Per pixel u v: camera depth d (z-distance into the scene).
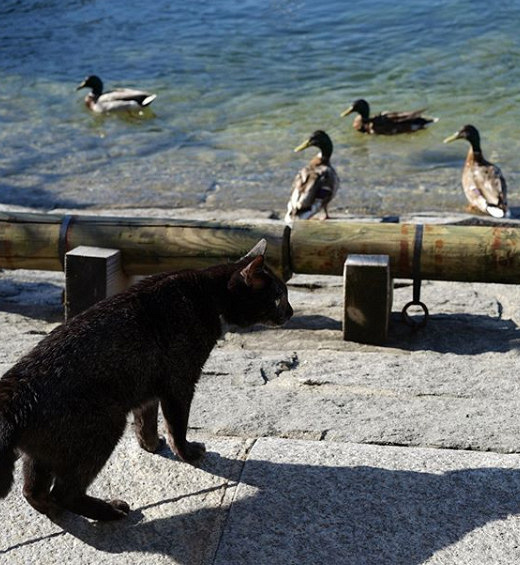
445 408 2.28
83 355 1.83
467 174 4.68
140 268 2.90
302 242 2.84
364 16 8.39
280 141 5.68
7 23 8.47
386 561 1.77
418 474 1.99
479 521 1.85
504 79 6.74
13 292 3.27
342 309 3.07
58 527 1.87
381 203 4.74
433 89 6.61
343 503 1.91
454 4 8.62
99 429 1.84
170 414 2.00
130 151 5.48
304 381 2.45
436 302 3.10
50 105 6.38
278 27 8.16
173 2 9.09
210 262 2.86
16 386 1.77
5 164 5.23
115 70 7.14
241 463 2.04
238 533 1.84
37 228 2.92
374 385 2.42
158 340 1.94
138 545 1.83
